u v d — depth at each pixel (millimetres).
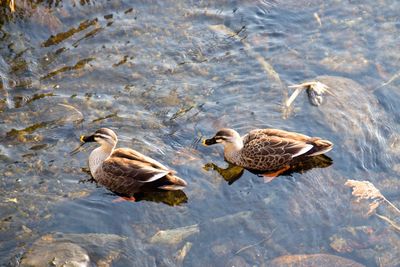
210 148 12961
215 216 11352
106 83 14227
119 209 11422
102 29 15562
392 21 16531
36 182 11773
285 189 12039
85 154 12523
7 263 10125
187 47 15406
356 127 13430
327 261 10617
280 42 15766
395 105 14062
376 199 11797
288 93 14305
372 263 10680
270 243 10891
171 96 14047
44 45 14930
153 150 12703
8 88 13805
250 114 13750
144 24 15867
